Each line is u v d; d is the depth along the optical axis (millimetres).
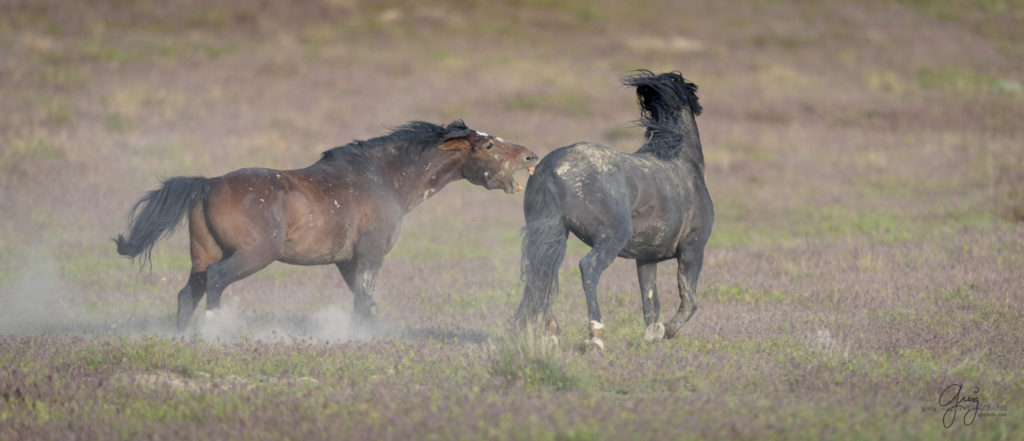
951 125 35031
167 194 9938
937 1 60406
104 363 8344
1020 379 8234
